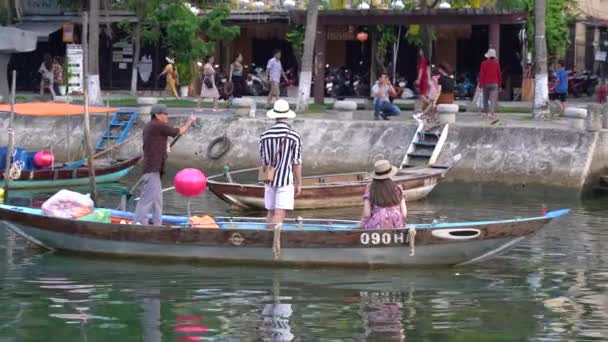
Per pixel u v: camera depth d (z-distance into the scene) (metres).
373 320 14.27
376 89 32.97
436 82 31.53
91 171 24.53
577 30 50.78
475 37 48.59
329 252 17.48
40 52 51.31
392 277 17.00
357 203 25.27
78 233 18.23
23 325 13.90
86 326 13.88
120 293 15.73
